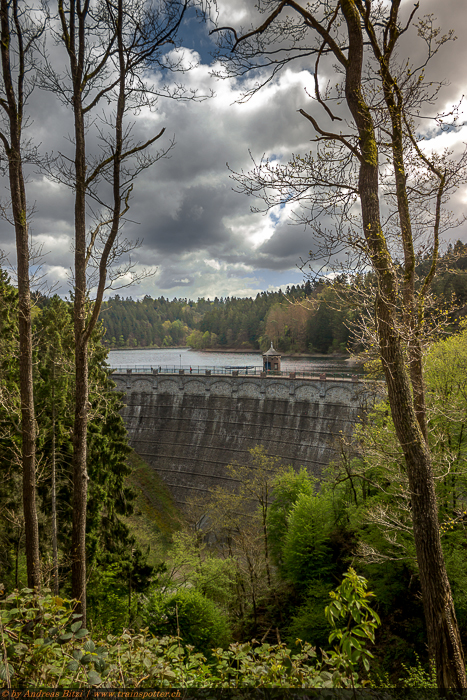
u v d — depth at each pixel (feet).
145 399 223.71
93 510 72.08
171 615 69.67
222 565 96.78
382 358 25.48
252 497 134.62
